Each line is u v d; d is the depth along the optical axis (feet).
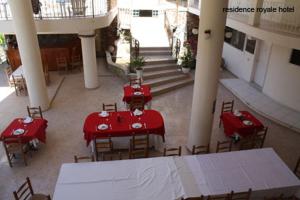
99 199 16.10
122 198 16.20
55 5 36.09
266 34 28.17
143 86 33.12
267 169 19.02
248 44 41.24
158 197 16.37
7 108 33.86
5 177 22.66
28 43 29.58
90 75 38.52
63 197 16.21
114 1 43.09
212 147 27.02
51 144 26.94
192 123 25.20
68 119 31.45
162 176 17.99
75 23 32.96
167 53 45.70
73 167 18.52
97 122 24.86
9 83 40.16
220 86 42.06
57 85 40.29
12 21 29.37
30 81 31.42
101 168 18.51
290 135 29.63
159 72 41.57
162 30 51.29
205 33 21.26
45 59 45.52
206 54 21.98
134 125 24.34
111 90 39.19
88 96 37.27
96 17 33.86
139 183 17.34
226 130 27.20
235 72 46.01
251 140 24.43
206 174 18.37
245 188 17.39
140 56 43.32
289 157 25.96
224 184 17.61
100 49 53.57
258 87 40.29
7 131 23.97
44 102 32.94
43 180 22.35
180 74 43.21
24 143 23.68
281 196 17.48
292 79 33.32
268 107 34.63
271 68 36.42
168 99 37.09
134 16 53.88
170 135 28.84
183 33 48.65
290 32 27.50
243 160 19.80
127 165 18.86
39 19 31.73
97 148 23.34
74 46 46.96
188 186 17.28
